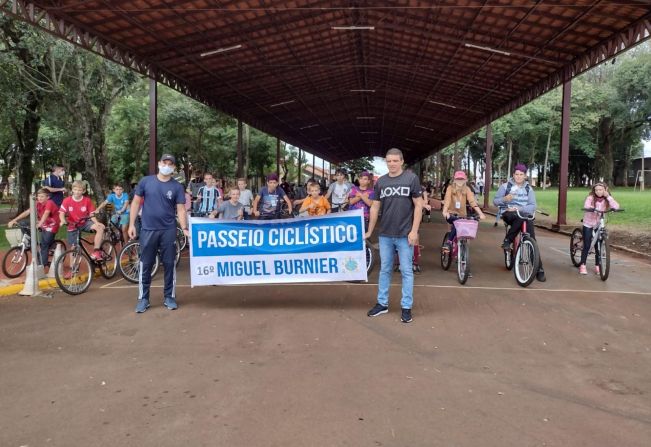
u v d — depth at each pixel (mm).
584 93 46844
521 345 5285
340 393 4078
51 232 8820
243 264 7055
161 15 12289
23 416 3705
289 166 66500
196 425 3559
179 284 8352
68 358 4891
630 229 16484
